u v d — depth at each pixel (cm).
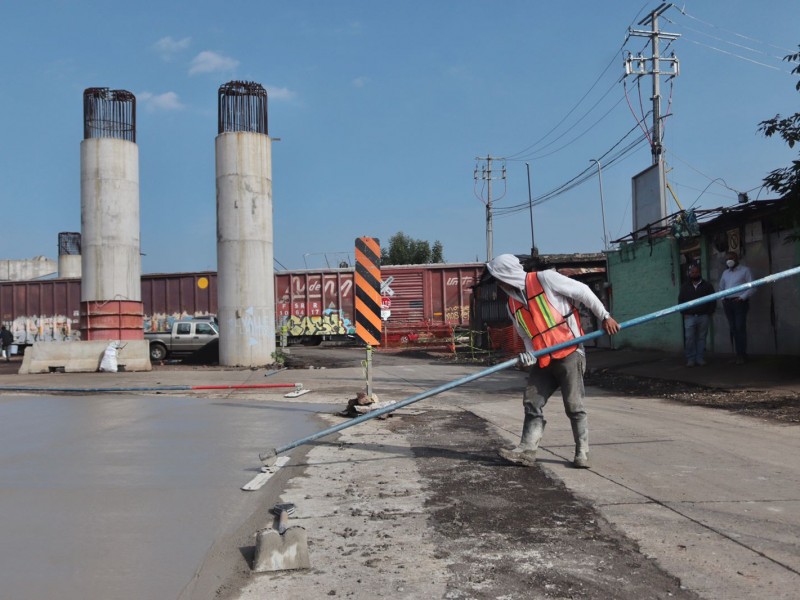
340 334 3067
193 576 318
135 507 436
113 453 623
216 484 497
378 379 1377
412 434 687
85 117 2044
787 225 955
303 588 299
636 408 834
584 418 507
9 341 2786
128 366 1792
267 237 1906
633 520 376
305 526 386
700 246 1325
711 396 898
